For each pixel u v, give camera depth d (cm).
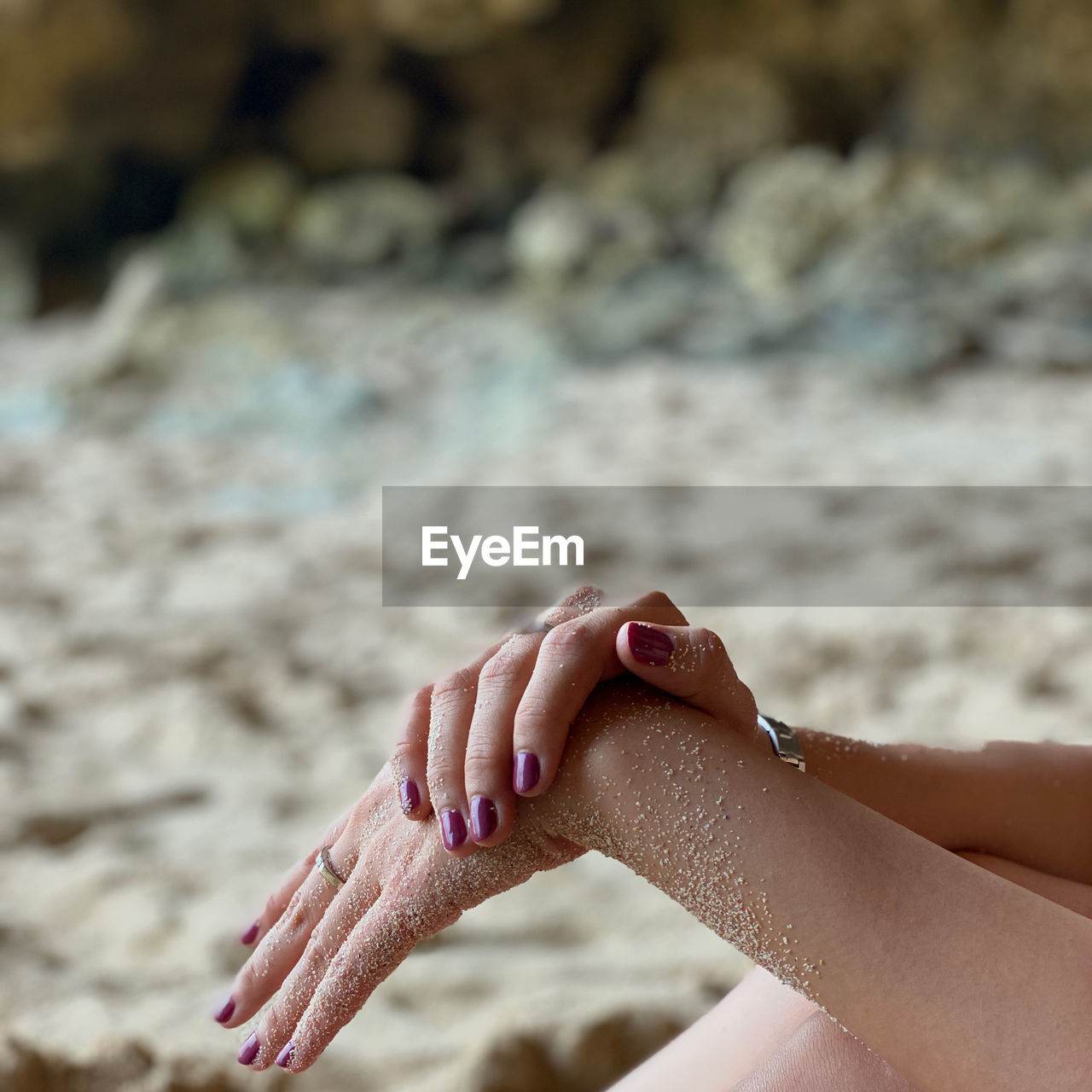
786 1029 86
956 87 1227
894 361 728
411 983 166
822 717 270
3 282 1087
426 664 323
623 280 978
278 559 438
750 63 1261
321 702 291
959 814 90
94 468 598
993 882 65
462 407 721
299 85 1272
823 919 64
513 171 1277
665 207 1183
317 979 78
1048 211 970
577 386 734
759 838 65
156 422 695
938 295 827
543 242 1029
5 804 230
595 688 72
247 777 248
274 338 810
